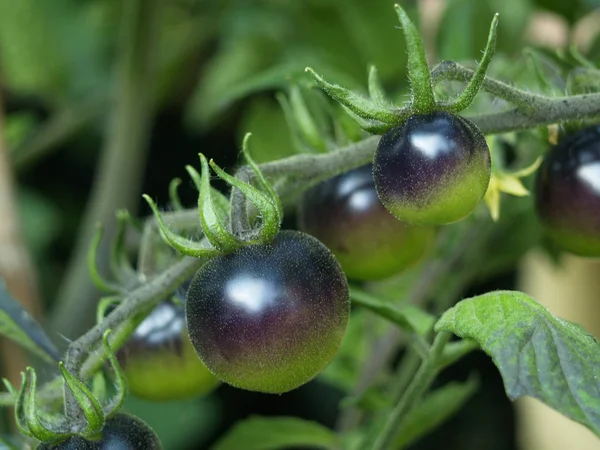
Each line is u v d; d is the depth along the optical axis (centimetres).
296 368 29
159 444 30
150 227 34
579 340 28
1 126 43
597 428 27
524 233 46
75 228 73
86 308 47
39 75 60
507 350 28
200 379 34
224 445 40
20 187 72
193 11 64
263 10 57
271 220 29
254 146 49
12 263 41
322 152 34
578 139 33
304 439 40
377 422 39
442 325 30
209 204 29
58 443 29
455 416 63
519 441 62
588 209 33
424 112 29
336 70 49
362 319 44
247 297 29
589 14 45
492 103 34
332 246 34
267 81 41
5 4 58
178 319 34
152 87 49
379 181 30
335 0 50
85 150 73
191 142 70
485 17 45
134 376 34
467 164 29
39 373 38
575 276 57
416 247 34
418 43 29
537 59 35
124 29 47
